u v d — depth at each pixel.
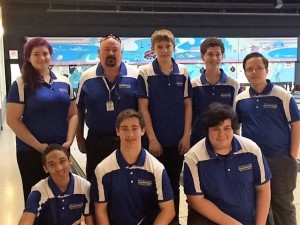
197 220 2.01
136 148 2.03
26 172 2.29
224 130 1.93
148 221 2.08
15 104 2.20
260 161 2.02
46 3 10.04
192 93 2.54
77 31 10.45
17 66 10.25
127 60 10.68
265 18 11.80
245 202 2.01
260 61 2.26
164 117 2.44
